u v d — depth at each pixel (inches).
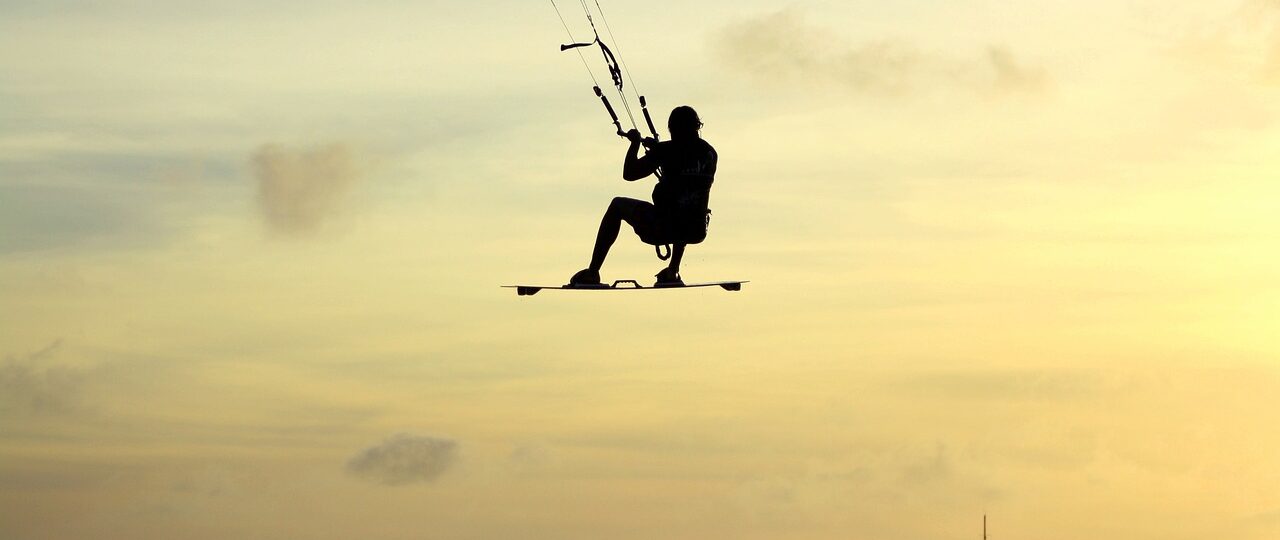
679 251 442.0
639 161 434.3
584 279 434.9
